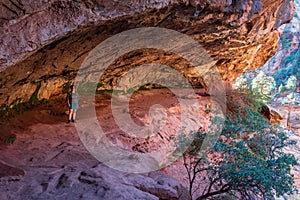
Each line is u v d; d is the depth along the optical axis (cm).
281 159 503
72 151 680
